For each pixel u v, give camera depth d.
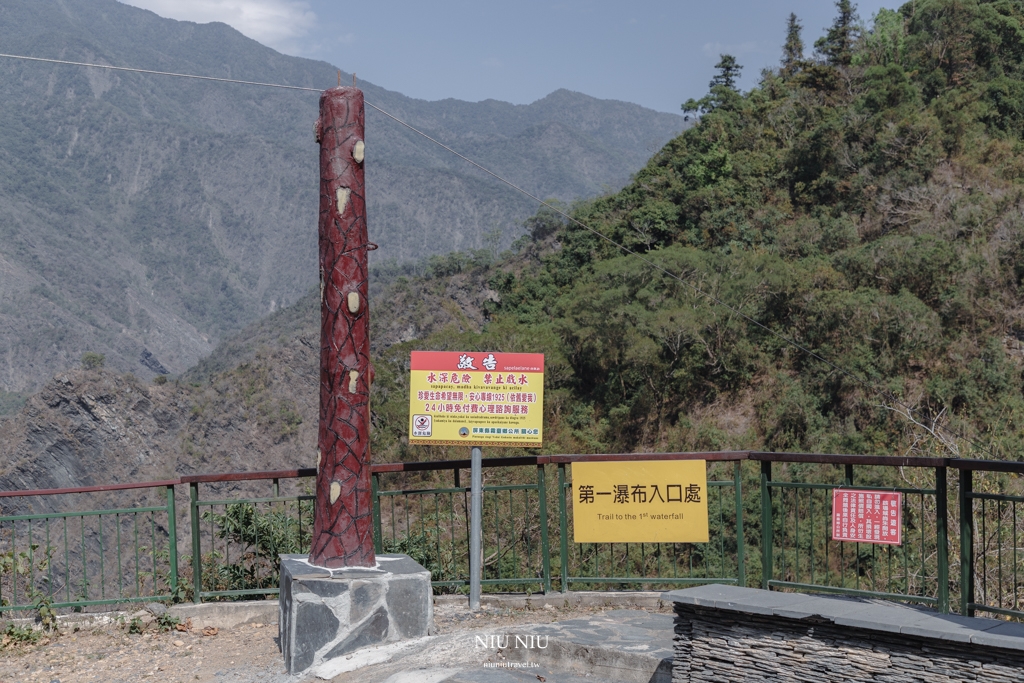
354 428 6.12
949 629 4.09
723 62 70.00
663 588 9.04
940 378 30.59
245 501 7.23
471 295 68.56
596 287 43.47
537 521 12.17
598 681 5.08
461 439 6.67
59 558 48.44
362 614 5.76
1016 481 13.49
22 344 176.62
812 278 38.03
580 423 39.88
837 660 4.38
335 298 6.11
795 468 22.52
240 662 6.01
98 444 66.00
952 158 43.62
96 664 6.08
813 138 50.09
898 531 5.99
